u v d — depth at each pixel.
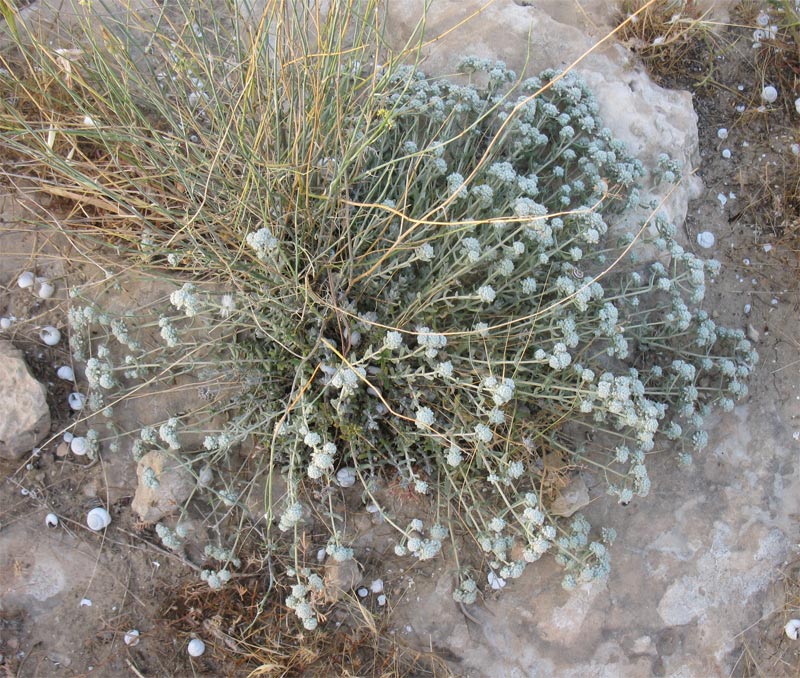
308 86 0.58
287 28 0.56
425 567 0.61
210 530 0.59
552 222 0.58
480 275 0.60
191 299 0.52
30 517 0.57
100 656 0.56
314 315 0.58
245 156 0.51
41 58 0.57
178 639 0.57
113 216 0.60
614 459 0.58
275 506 0.60
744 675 0.62
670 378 0.62
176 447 0.54
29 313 0.61
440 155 0.59
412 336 0.59
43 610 0.56
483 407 0.57
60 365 0.61
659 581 0.62
